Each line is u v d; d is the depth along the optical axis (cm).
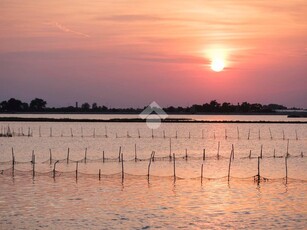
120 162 10700
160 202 6169
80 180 7862
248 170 9588
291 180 8138
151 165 10200
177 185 7475
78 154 12950
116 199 6331
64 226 5034
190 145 16688
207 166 10156
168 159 11494
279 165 10494
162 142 17938
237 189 7150
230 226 5091
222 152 13950
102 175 8488
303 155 12950
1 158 11806
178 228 5000
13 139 18550
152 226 5066
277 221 5288
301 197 6556
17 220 5234
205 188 7212
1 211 5591
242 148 15550
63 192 6762
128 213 5569
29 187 7131
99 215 5475
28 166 9912
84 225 5078
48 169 9381
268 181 7981
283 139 19788
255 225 5125
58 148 14800
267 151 14450
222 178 8312
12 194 6575
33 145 15838
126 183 7606
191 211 5688
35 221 5200
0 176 8244
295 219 5366
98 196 6512
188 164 10481
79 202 6116
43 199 6266
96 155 12688
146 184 7538
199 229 4975
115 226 5047
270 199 6412
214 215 5516
